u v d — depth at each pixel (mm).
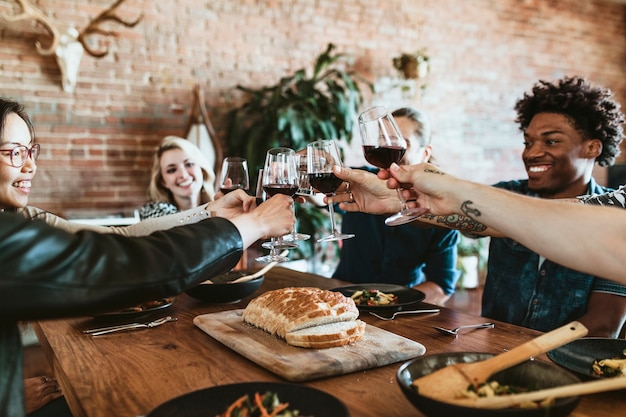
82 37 3758
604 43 6449
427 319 1544
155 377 1108
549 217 975
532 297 1834
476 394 844
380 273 2553
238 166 1811
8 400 816
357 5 4922
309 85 4312
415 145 2416
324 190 1567
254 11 4473
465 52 5523
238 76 4449
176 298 1838
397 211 1574
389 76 5129
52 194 3818
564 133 1815
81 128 3889
